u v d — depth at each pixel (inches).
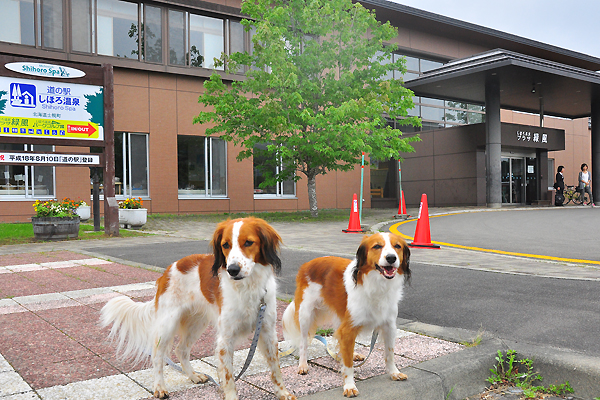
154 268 319.9
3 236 543.5
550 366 147.9
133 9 841.5
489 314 210.2
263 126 745.6
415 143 1168.2
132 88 844.6
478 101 1220.5
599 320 197.3
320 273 144.9
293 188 1029.2
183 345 135.0
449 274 301.9
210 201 919.0
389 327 134.0
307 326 145.4
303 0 768.9
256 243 113.5
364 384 131.7
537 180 1173.7
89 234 567.8
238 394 125.9
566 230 575.8
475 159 1051.9
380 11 1097.4
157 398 122.6
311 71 783.7
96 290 250.2
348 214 873.5
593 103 1191.6
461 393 141.0
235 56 764.6
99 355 153.9
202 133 910.4
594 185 1196.5
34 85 518.3
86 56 799.1
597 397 136.9
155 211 864.3
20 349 158.9
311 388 130.1
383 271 124.9
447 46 1254.9
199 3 890.1
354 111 704.4
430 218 762.2
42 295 239.6
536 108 1293.1
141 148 860.0
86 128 546.9
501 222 687.1
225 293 116.4
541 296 241.3
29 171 767.1
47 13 770.2
